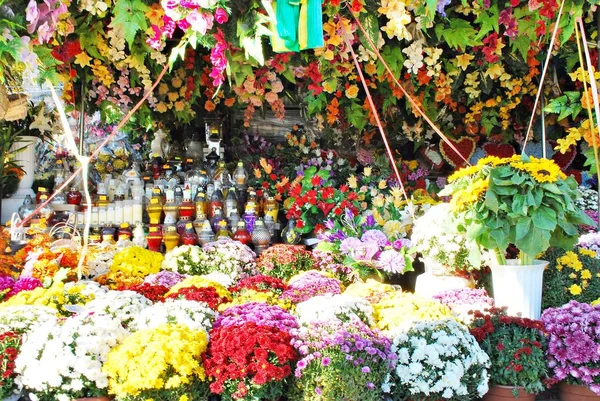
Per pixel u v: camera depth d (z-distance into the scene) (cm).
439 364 287
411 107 632
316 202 551
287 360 279
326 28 450
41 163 632
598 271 402
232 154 662
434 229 409
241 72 470
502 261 364
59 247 452
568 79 668
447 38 503
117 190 593
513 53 572
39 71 359
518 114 680
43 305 336
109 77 563
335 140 661
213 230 560
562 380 317
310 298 345
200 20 310
